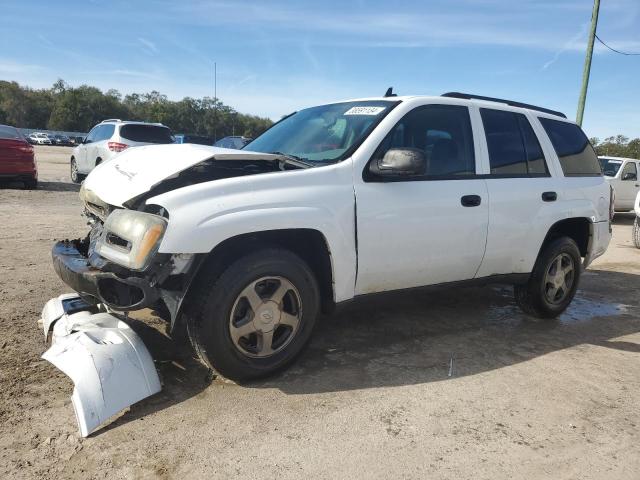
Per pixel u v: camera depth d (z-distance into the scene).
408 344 4.12
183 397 3.08
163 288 2.95
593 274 7.36
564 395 3.38
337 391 3.26
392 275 3.72
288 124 4.59
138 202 3.12
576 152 5.16
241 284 3.08
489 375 3.62
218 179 3.19
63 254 3.44
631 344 4.44
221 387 3.22
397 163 3.38
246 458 2.54
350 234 3.45
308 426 2.85
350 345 4.04
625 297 6.11
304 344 3.46
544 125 4.89
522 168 4.54
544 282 4.77
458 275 4.14
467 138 4.20
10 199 10.91
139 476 2.38
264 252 3.17
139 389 2.91
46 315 3.74
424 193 3.79
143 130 13.39
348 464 2.54
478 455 2.67
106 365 2.86
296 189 3.26
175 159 3.32
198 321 3.05
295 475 2.44
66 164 25.47
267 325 3.24
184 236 2.87
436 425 2.93
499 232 4.25
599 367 3.88
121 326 3.26
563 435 2.90
